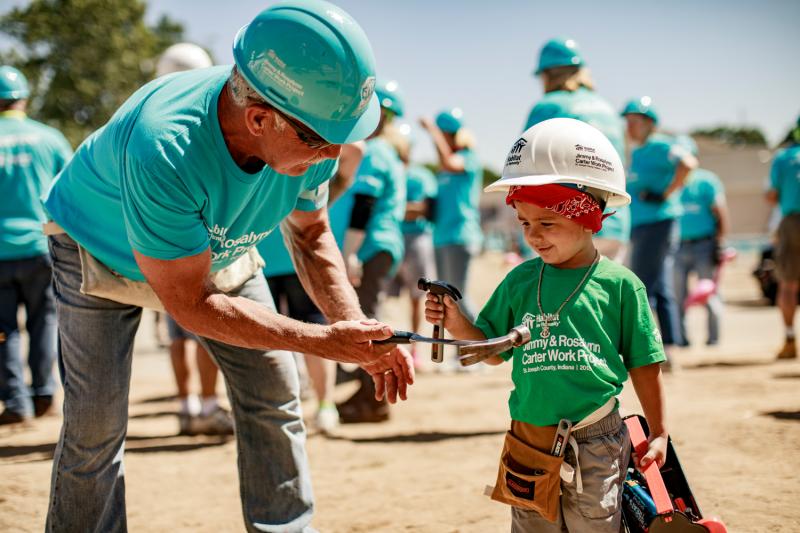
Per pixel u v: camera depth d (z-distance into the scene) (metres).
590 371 2.64
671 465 2.80
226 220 2.68
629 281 2.71
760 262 15.96
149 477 4.62
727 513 3.59
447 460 4.78
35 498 4.18
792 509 3.60
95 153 2.73
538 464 2.66
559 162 2.70
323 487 4.34
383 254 5.99
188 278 2.52
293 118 2.39
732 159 55.78
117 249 2.76
